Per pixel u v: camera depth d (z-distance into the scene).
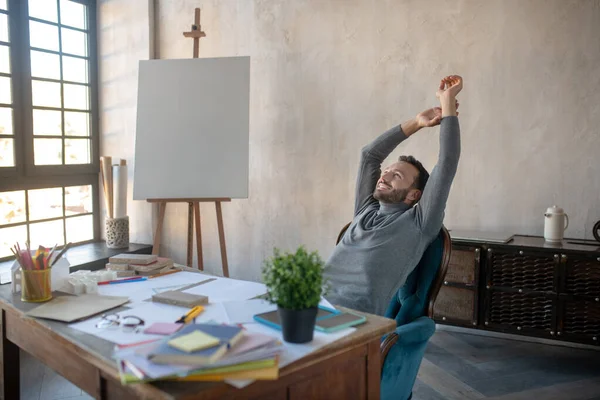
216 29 3.51
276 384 1.06
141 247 3.61
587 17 2.67
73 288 1.54
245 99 3.05
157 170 3.05
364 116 3.15
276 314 1.32
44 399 2.21
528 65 2.79
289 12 3.29
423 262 1.87
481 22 2.86
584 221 2.75
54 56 3.42
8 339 1.57
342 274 1.91
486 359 2.62
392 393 1.56
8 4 3.10
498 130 2.88
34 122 3.29
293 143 3.35
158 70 3.14
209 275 1.79
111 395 1.10
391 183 1.95
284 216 3.42
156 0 3.63
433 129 2.99
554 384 2.32
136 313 1.37
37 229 3.36
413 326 1.60
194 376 0.96
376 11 3.08
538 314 2.49
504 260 2.54
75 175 3.61
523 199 2.86
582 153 2.73
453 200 3.00
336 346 1.14
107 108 3.73
